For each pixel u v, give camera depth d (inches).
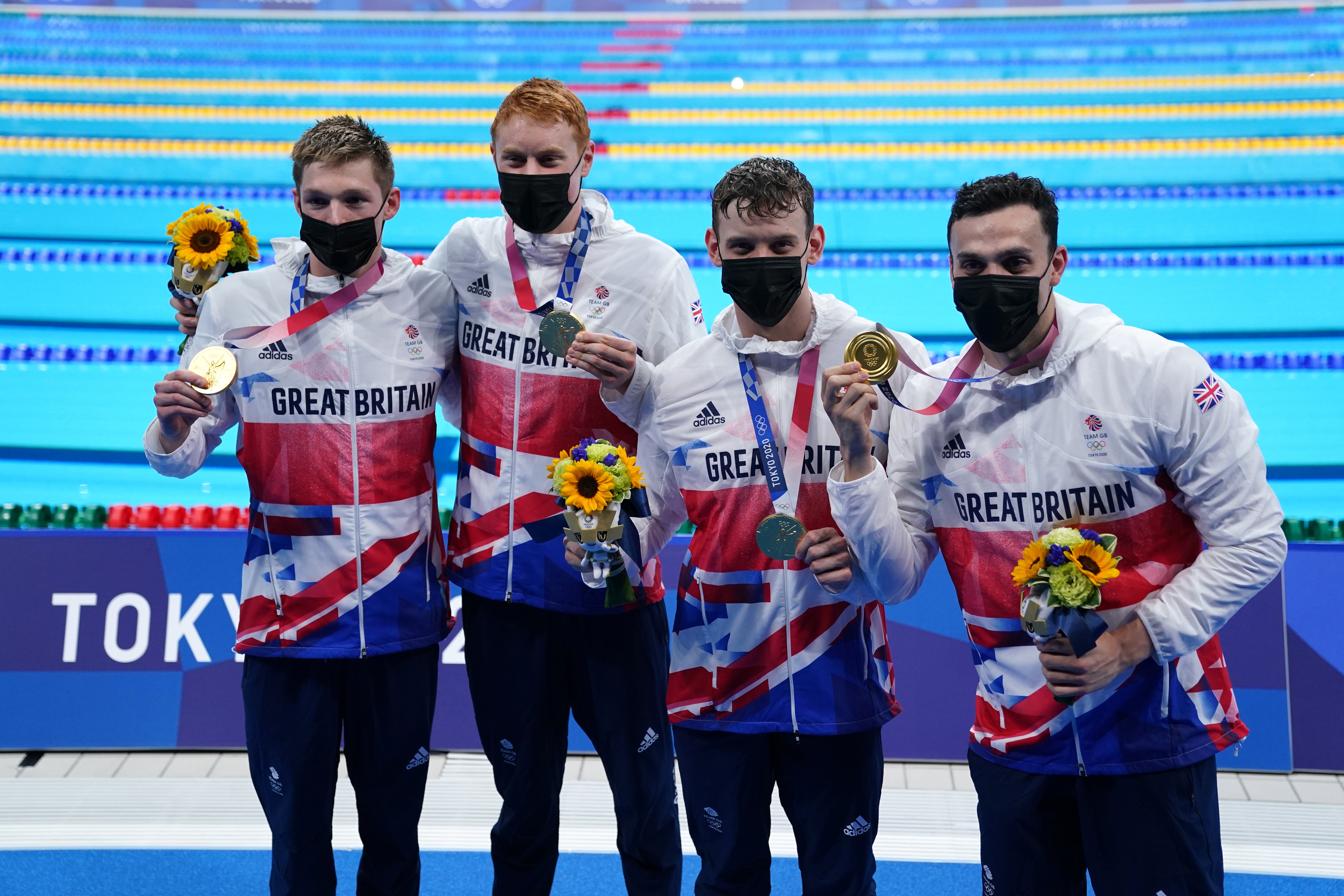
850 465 72.2
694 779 82.5
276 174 273.7
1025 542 70.6
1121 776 68.8
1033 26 350.6
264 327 87.7
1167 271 236.7
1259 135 282.2
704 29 351.3
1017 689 71.4
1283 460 185.2
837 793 80.4
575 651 90.7
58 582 136.5
